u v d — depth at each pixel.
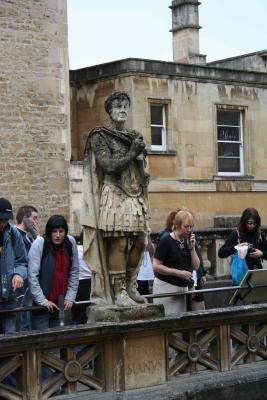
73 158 28.38
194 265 10.13
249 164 30.12
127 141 8.38
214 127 29.05
